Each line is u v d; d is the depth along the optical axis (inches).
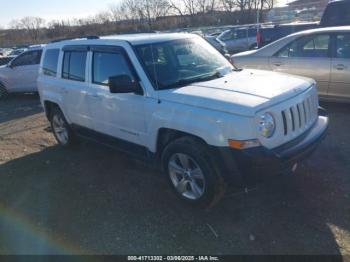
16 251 134.0
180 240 132.0
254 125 124.1
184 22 1985.7
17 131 295.9
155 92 152.3
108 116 181.2
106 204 160.6
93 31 2153.1
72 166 206.2
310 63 267.1
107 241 135.3
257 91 139.0
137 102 159.2
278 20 1063.6
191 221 142.1
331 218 135.9
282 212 142.1
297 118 139.9
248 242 127.4
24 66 446.3
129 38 176.7
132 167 197.0
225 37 786.8
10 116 364.8
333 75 257.0
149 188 171.5
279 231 131.4
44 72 236.8
